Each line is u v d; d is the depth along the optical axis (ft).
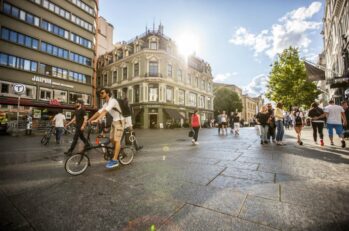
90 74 82.23
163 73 88.58
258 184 9.64
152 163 14.60
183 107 100.01
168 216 6.61
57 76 70.03
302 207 7.11
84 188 9.37
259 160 15.21
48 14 67.92
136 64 91.20
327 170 12.06
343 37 47.52
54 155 18.56
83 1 80.53
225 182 10.00
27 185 9.87
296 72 77.82
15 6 59.16
